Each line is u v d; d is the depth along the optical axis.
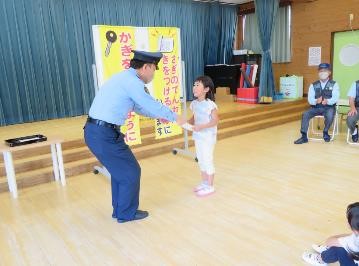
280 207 2.52
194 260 1.88
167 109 2.18
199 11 7.27
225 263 1.84
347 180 3.02
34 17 5.14
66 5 5.44
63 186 3.17
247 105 6.16
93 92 5.97
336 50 6.46
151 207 2.62
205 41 7.55
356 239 1.47
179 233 2.20
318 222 2.25
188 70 7.28
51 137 3.22
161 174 3.42
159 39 3.38
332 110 4.35
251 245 2.01
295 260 1.83
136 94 2.06
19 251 2.05
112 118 2.11
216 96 7.09
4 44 4.92
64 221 2.44
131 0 6.19
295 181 3.05
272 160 3.72
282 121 5.83
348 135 4.34
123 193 2.30
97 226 2.34
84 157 3.72
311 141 4.51
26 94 5.22
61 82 5.57
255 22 7.61
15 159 3.46
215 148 4.36
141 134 4.38
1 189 3.06
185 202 2.70
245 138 4.86
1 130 4.61
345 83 6.45
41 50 5.29
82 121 5.21
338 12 6.26
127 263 1.88
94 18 5.78
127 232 2.24
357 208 1.43
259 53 7.39
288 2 6.91
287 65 7.32
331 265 1.75
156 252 1.98
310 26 6.75
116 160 2.19
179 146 4.34
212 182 2.87
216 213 2.47
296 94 6.90
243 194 2.80
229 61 7.91
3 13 4.85
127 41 3.13
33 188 3.15
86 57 5.80
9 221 2.47
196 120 2.71
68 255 1.99
